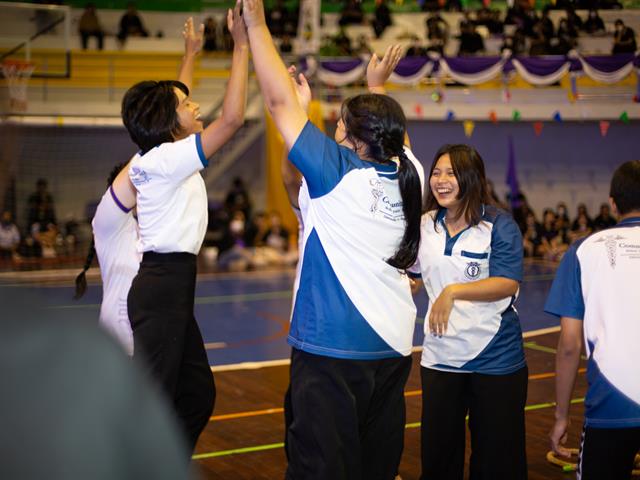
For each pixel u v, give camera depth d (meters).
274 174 16.86
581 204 18.67
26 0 17.91
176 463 0.68
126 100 3.35
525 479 3.46
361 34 17.97
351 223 2.55
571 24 15.09
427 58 15.30
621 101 16.31
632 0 14.78
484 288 3.26
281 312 10.34
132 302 3.26
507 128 18.38
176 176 3.16
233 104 3.11
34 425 0.63
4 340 0.64
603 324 2.99
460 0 18.34
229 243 15.62
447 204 3.44
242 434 5.18
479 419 3.45
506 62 15.15
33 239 15.33
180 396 3.46
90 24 17.81
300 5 18.22
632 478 4.23
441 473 3.55
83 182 16.56
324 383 2.56
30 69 15.13
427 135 18.20
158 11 19.45
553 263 15.69
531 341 8.27
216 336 8.77
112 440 0.65
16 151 15.45
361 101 2.65
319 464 2.54
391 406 2.74
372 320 2.57
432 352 3.51
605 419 2.94
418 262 3.59
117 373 0.67
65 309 0.74
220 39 18.19
